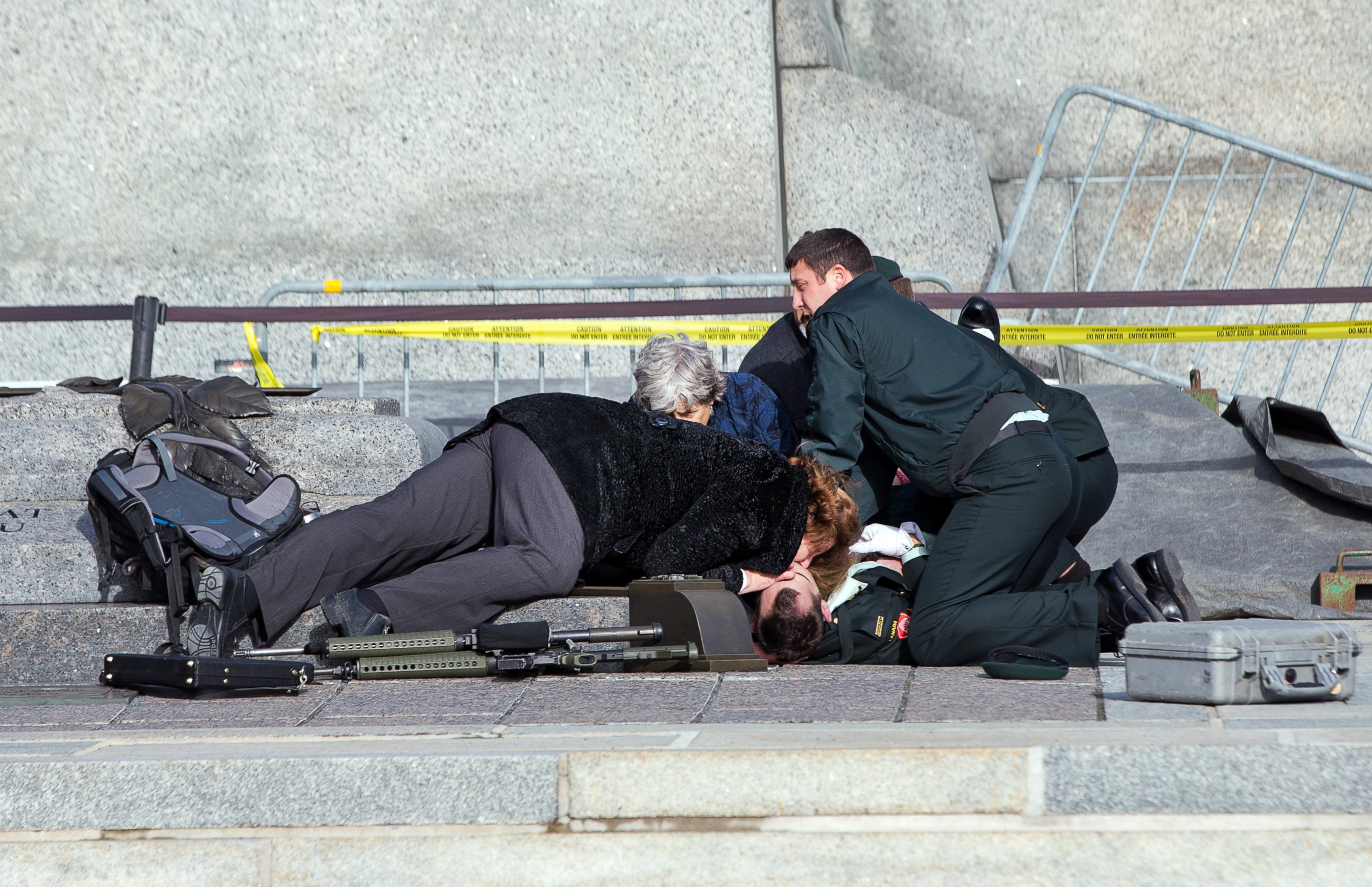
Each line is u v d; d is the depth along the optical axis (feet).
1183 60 114.62
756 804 27.12
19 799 28.22
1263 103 113.29
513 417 46.47
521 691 37.78
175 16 109.29
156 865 27.96
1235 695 32.71
